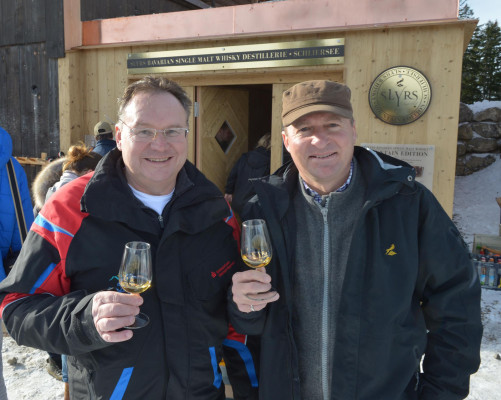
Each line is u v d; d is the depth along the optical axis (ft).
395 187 4.58
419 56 13.79
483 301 14.67
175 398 4.66
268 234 4.61
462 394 4.75
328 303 4.83
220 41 16.34
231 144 20.63
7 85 20.67
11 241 7.74
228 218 5.36
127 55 17.94
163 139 4.71
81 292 4.47
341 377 4.61
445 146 13.79
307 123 4.78
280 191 5.08
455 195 31.94
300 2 14.90
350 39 14.49
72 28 18.54
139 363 4.55
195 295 4.86
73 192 4.82
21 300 4.55
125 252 4.15
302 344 4.98
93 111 18.99
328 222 4.91
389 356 4.60
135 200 4.82
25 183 7.91
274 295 4.31
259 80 16.24
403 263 4.57
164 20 17.01
